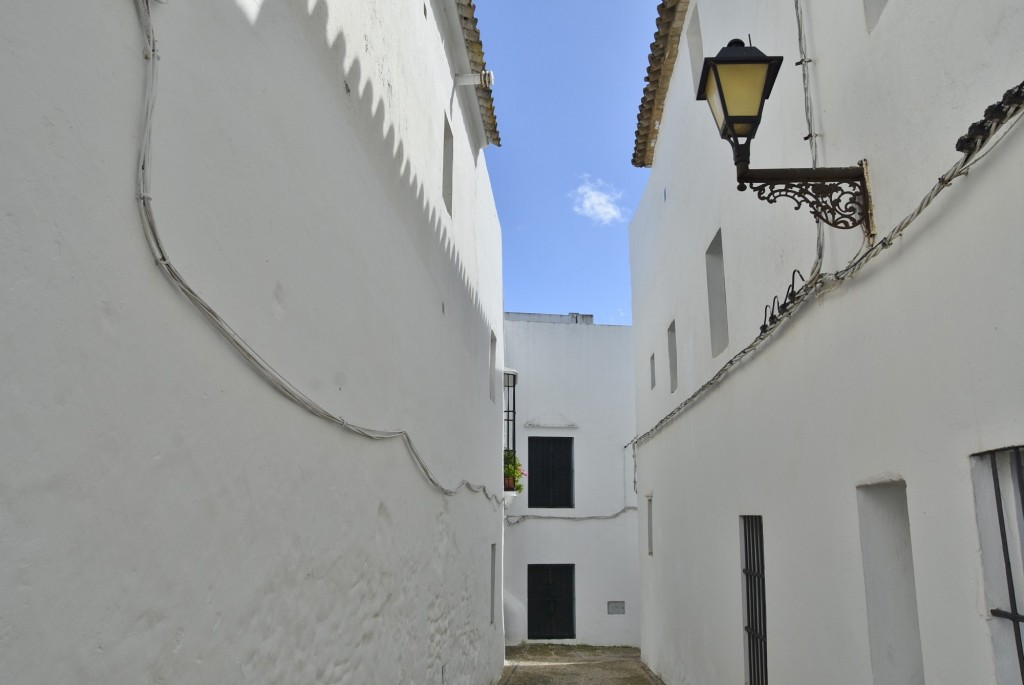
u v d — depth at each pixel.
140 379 1.86
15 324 1.45
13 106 1.46
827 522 3.93
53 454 1.55
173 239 2.02
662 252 9.45
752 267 5.41
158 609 1.92
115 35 1.79
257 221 2.54
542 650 13.83
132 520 1.82
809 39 4.10
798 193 3.38
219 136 2.29
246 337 2.43
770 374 4.93
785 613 4.64
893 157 3.14
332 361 3.24
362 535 3.66
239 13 2.45
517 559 14.84
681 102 8.05
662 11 7.74
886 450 3.24
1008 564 2.47
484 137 8.28
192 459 2.10
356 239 3.62
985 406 2.50
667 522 9.02
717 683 6.48
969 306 2.58
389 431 4.13
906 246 3.03
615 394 15.74
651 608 10.25
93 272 1.69
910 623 3.47
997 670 2.49
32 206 1.50
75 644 1.61
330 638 3.20
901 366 3.10
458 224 6.87
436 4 5.83
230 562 2.32
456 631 6.39
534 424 15.38
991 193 2.43
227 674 2.29
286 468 2.75
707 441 6.88
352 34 3.63
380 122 4.09
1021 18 2.28
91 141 1.69
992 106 2.29
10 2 1.46
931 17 2.82
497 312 10.51
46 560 1.52
